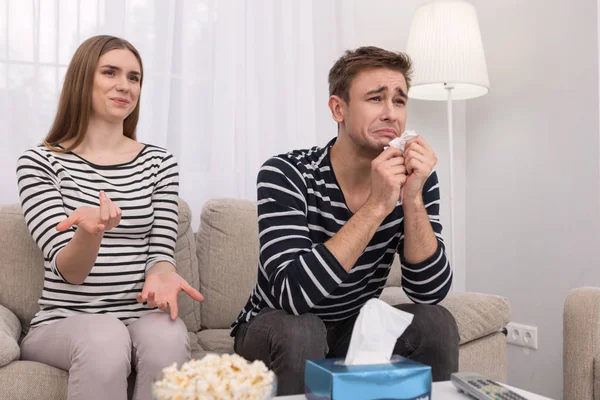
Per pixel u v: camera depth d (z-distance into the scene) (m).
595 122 2.28
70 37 2.09
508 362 2.62
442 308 1.31
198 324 1.90
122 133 1.69
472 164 2.84
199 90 2.29
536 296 2.51
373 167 1.24
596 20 2.27
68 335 1.30
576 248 2.35
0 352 1.24
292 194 1.37
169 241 1.61
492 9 2.72
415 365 0.88
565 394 1.62
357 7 2.68
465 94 2.60
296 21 2.48
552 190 2.44
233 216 1.97
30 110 2.04
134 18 2.18
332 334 1.47
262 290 1.41
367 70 1.38
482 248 2.78
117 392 1.25
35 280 1.66
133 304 1.51
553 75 2.44
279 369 1.20
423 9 2.43
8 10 2.01
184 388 0.69
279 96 2.45
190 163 2.28
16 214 1.69
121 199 1.55
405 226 1.35
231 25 2.32
